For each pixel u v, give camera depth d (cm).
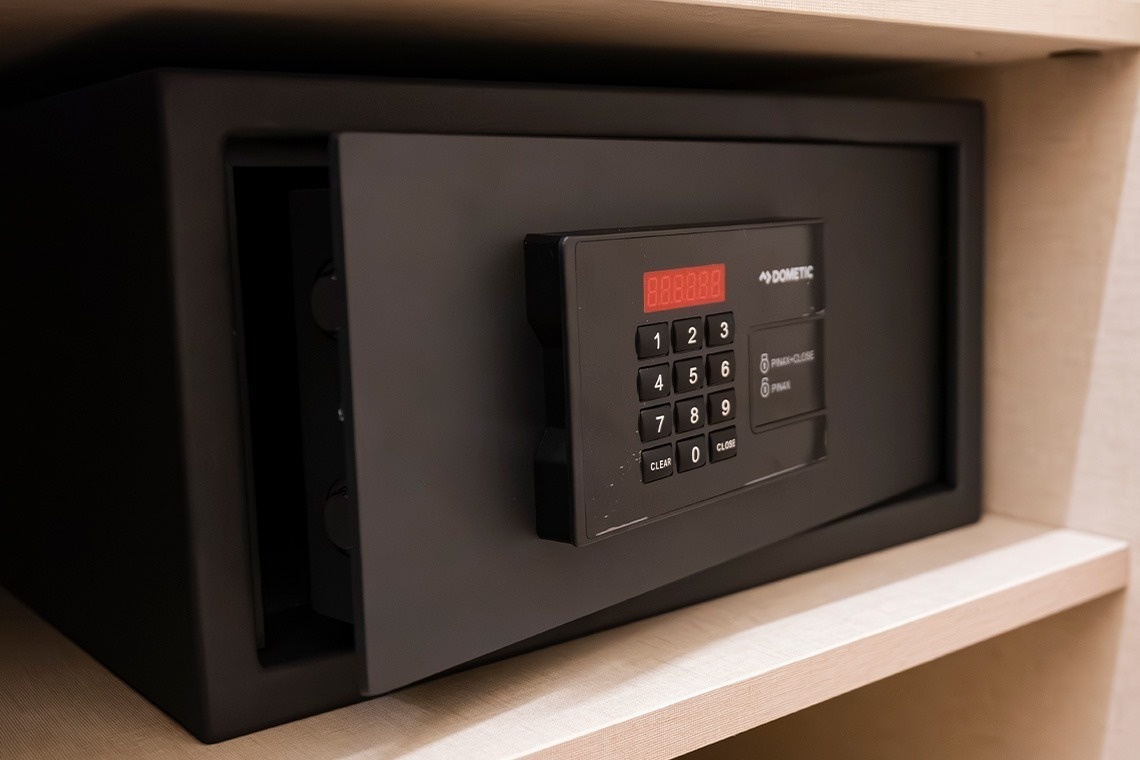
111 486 37
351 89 33
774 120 44
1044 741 58
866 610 44
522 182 33
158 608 34
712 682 37
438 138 30
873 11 39
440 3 32
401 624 30
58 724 34
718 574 45
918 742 64
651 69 51
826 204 47
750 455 41
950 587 47
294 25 35
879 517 52
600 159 36
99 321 36
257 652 34
